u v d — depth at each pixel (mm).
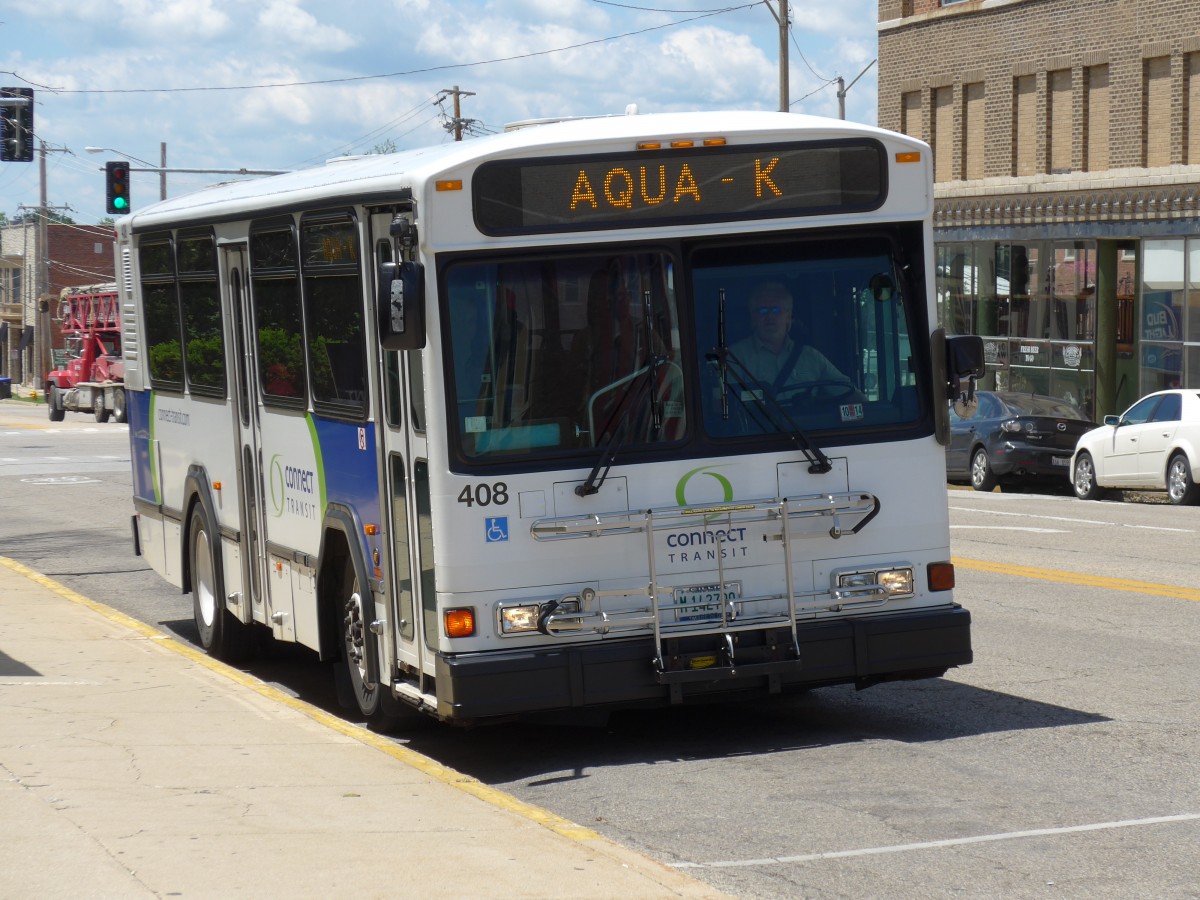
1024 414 31312
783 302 9828
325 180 11328
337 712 12195
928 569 10070
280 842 7531
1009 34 41375
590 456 9516
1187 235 36438
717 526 9656
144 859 7145
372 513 10398
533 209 9430
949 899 7070
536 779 9609
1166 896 7047
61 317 64875
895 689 11953
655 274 9633
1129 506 27000
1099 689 11742
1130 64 37719
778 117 10070
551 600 9438
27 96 37781
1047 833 8055
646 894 6789
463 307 9359
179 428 14828
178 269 14531
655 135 9562
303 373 11484
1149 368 37844
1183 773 9258
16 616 15852
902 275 10031
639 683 9531
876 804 8711
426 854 7367
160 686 12141
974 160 43156
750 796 8992
